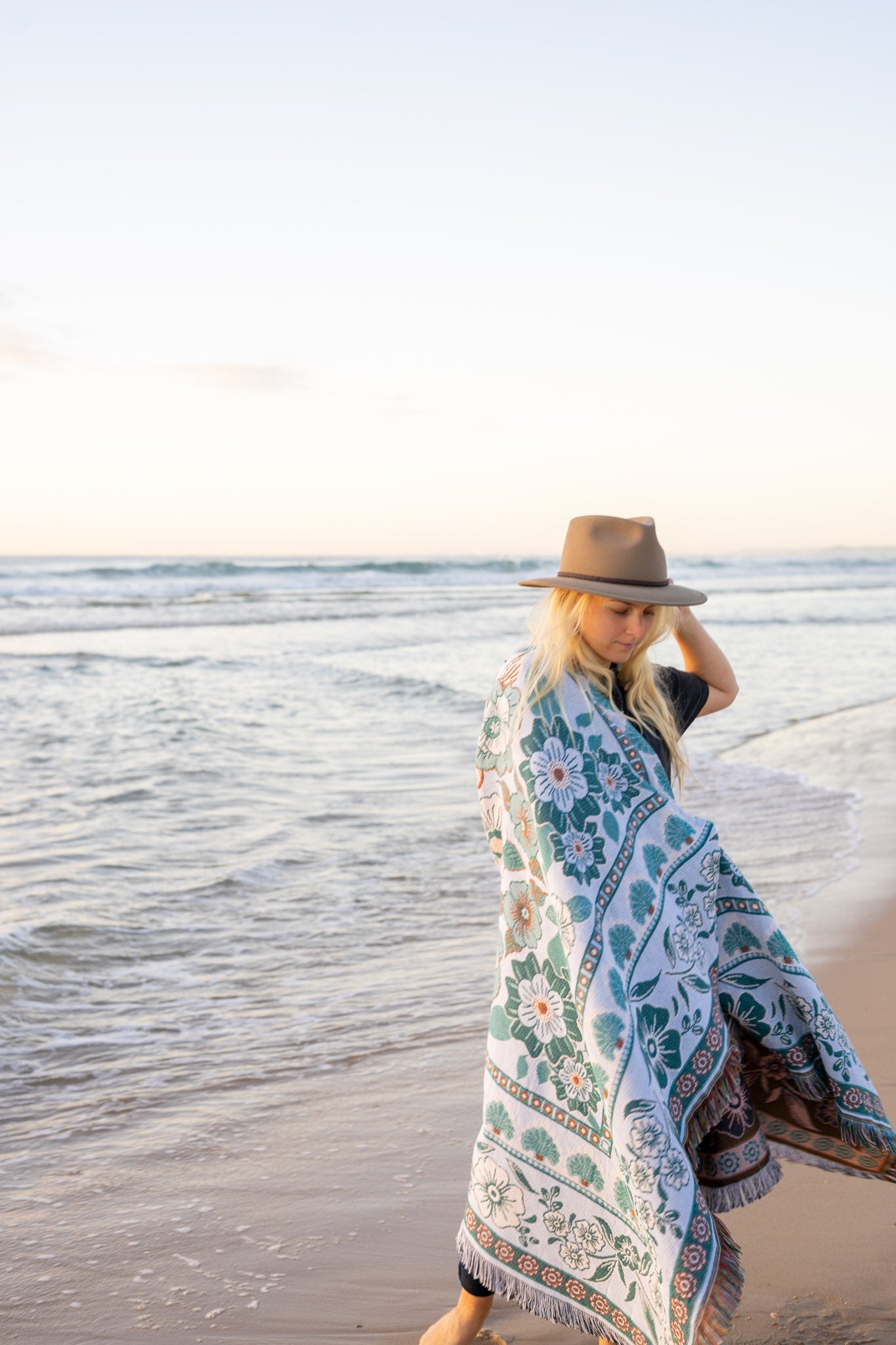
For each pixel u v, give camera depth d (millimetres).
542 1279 2141
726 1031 2166
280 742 11016
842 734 11680
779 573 75438
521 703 2162
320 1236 2836
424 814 7969
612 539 2176
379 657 19906
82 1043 4094
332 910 5734
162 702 13719
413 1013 4383
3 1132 3424
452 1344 2309
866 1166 2234
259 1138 3369
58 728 11688
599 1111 2055
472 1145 3309
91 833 7258
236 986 4676
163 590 43312
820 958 4758
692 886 2168
